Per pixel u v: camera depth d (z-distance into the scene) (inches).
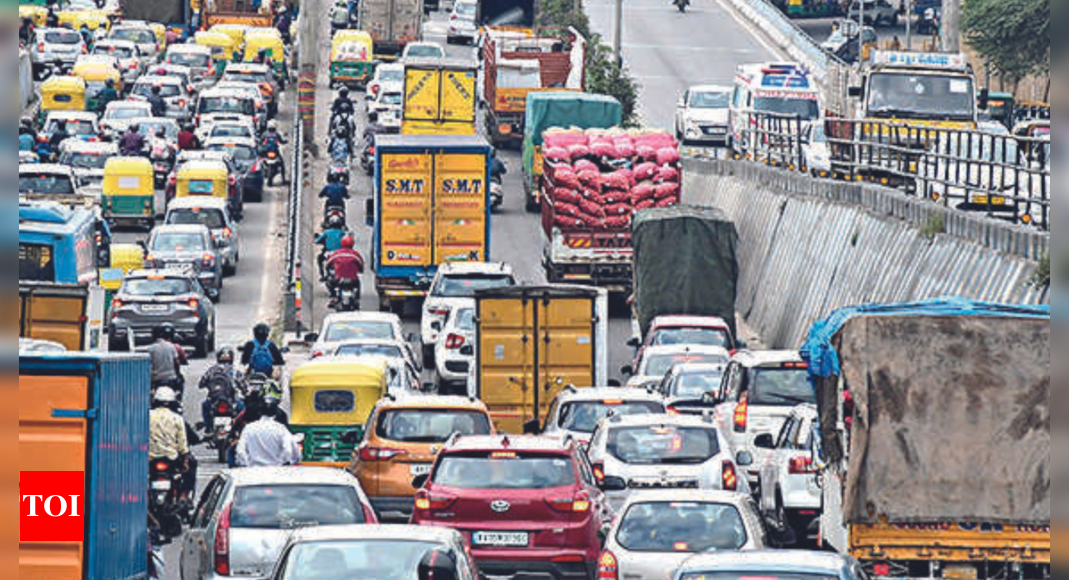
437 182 4244.6
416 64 5821.9
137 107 6432.1
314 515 1777.8
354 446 2615.7
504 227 5442.9
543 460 1932.8
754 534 1720.0
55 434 1540.4
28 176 4854.8
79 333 2640.3
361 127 7347.4
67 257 3221.0
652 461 2154.3
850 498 1801.2
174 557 2207.2
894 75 4293.8
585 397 2466.8
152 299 3860.7
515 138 6697.8
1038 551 1803.6
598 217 4303.6
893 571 1803.6
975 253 2960.1
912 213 3346.5
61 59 7760.8
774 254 4279.0
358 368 2652.6
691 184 5511.8
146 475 1772.9
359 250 5147.6
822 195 4035.4
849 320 1815.9
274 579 1402.6
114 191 5246.1
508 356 3048.7
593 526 1915.6
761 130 5167.3
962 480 1802.4
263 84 7465.6
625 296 4434.1
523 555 1889.8
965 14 7337.6
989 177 3159.5
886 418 1808.6
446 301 3880.4
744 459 2210.9
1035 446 1807.3
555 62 6761.8
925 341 1811.0
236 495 1790.1
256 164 5940.0
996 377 1807.3
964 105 4261.8
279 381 3307.1
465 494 1900.8
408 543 1428.4
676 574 1295.5
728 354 3149.6
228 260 4830.2
